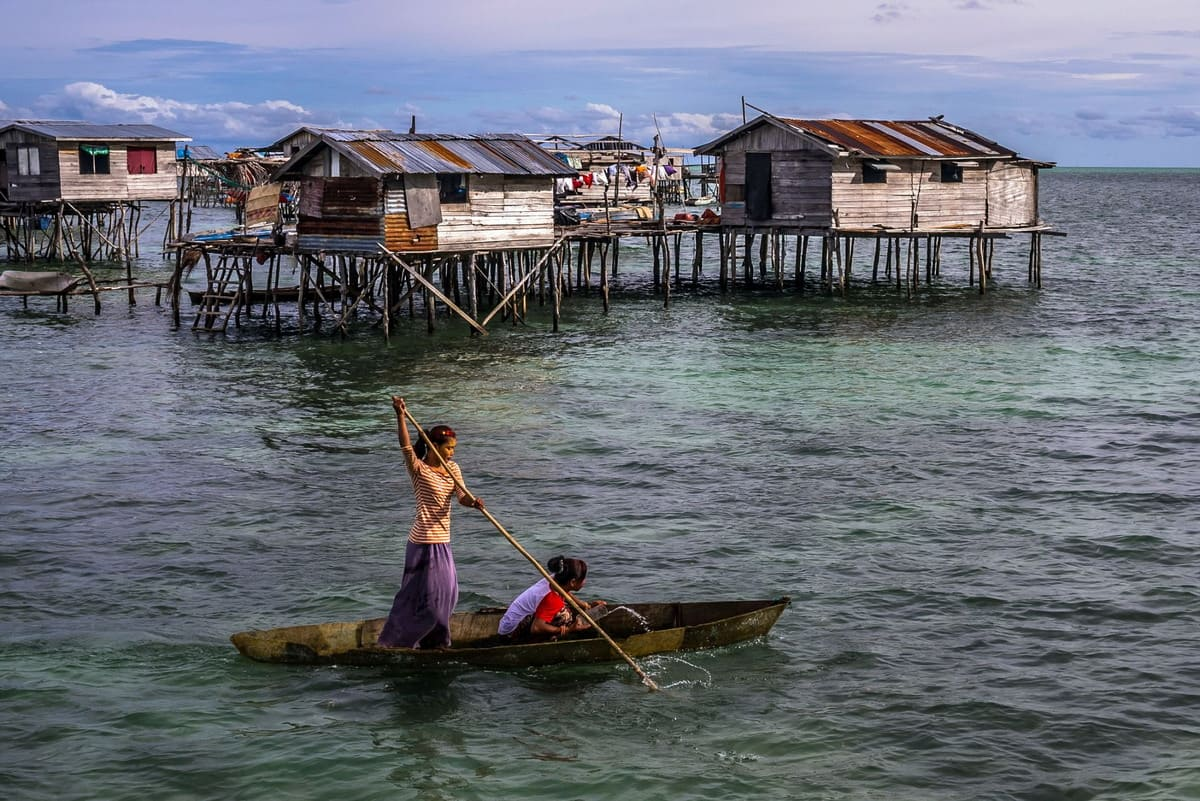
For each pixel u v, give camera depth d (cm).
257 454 2088
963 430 2270
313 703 1116
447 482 1170
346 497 1825
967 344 3291
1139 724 1077
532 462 2038
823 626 1316
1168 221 9544
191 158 8106
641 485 1897
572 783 975
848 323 3719
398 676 1173
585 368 2955
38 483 1883
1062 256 6181
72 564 1506
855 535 1642
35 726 1062
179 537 1620
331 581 1451
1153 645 1260
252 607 1366
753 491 1859
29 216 5516
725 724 1080
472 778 983
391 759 1012
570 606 1235
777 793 959
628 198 6500
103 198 5316
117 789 961
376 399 2570
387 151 3316
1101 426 2302
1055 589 1429
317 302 3591
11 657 1212
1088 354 3114
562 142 7031
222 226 7825
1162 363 2978
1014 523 1692
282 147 6569
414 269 3559
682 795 956
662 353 3177
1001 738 1052
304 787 969
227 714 1091
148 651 1231
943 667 1206
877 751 1030
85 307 4100
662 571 1500
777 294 4481
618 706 1116
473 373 2886
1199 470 1975
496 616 1265
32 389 2655
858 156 4109
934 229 4372
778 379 2798
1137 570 1496
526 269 4494
